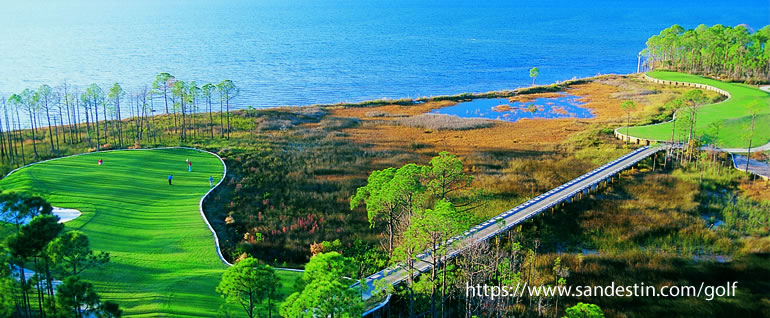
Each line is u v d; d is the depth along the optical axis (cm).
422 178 5625
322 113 12962
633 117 11538
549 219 6556
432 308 4297
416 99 15000
